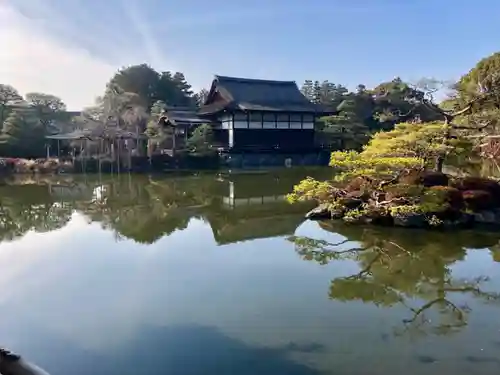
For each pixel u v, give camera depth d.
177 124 40.88
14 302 8.06
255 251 11.64
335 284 9.05
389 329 6.87
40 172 33.62
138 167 35.75
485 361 5.86
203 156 37.94
